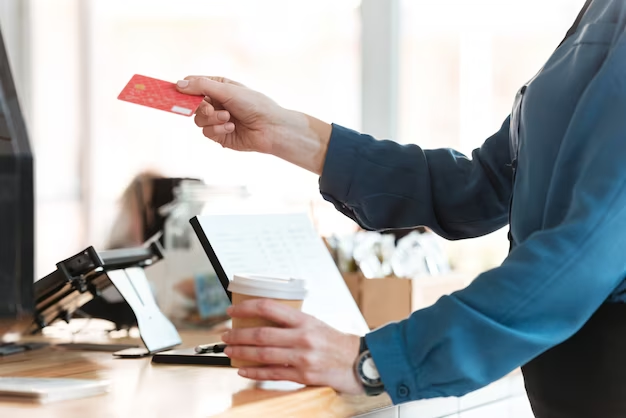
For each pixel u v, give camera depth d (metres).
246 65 4.27
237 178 3.95
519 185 1.28
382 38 3.52
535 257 1.09
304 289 1.24
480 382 1.10
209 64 4.50
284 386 1.21
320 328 1.15
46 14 4.78
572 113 1.19
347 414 1.23
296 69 4.04
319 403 1.18
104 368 1.42
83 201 4.67
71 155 4.72
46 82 4.79
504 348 1.09
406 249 2.23
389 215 1.63
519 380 1.73
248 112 1.58
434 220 1.63
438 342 1.10
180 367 1.43
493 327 1.09
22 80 4.77
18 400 1.06
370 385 1.14
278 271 1.53
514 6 3.38
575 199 1.10
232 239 1.49
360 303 2.15
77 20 4.76
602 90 1.11
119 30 4.72
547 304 1.09
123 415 0.98
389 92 3.51
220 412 1.01
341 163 1.60
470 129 3.50
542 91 1.24
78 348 1.69
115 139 4.66
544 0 3.32
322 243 1.68
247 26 4.25
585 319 1.11
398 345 1.13
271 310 1.14
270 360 1.13
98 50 4.75
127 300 1.63
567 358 1.22
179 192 2.60
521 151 1.28
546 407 1.27
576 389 1.22
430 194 1.61
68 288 1.62
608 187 1.08
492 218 1.61
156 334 1.64
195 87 1.54
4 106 1.10
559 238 1.09
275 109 1.59
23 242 1.09
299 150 1.61
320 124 1.62
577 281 1.08
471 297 1.11
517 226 1.27
